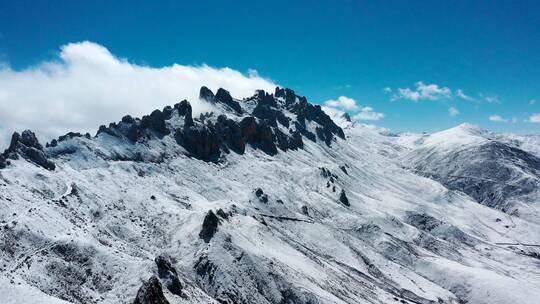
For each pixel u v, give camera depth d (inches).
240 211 5994.1
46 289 2807.6
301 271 4945.9
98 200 4960.6
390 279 6481.3
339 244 6815.9
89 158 6309.1
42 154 5442.9
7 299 2158.0
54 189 4778.5
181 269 4160.9
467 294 6830.7
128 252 3909.9
